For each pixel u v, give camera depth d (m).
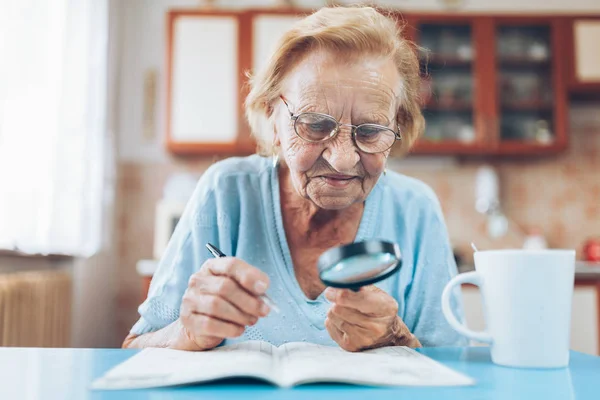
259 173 1.02
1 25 1.76
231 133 2.84
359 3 1.00
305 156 0.82
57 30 2.16
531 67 3.02
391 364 0.59
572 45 2.99
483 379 0.56
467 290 2.36
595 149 3.15
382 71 0.82
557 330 0.61
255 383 0.53
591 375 0.58
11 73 1.81
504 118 2.98
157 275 0.98
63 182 2.21
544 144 2.92
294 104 0.83
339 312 0.69
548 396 0.49
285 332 0.94
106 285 2.89
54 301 2.07
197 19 2.88
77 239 2.33
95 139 2.59
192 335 0.68
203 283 0.69
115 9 3.03
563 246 3.10
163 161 3.09
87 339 2.62
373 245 0.58
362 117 0.80
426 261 1.04
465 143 2.90
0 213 1.77
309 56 0.82
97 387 0.51
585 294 2.42
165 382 0.52
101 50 2.69
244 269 0.67
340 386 0.52
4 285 1.65
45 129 2.04
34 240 1.96
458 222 3.09
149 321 0.91
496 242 3.08
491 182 3.04
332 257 0.58
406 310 1.02
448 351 0.73
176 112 2.84
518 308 0.62
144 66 3.14
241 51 2.87
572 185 3.13
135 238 3.04
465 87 2.99
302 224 0.97
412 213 1.05
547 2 3.25
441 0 3.23
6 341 1.65
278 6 3.05
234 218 1.01
